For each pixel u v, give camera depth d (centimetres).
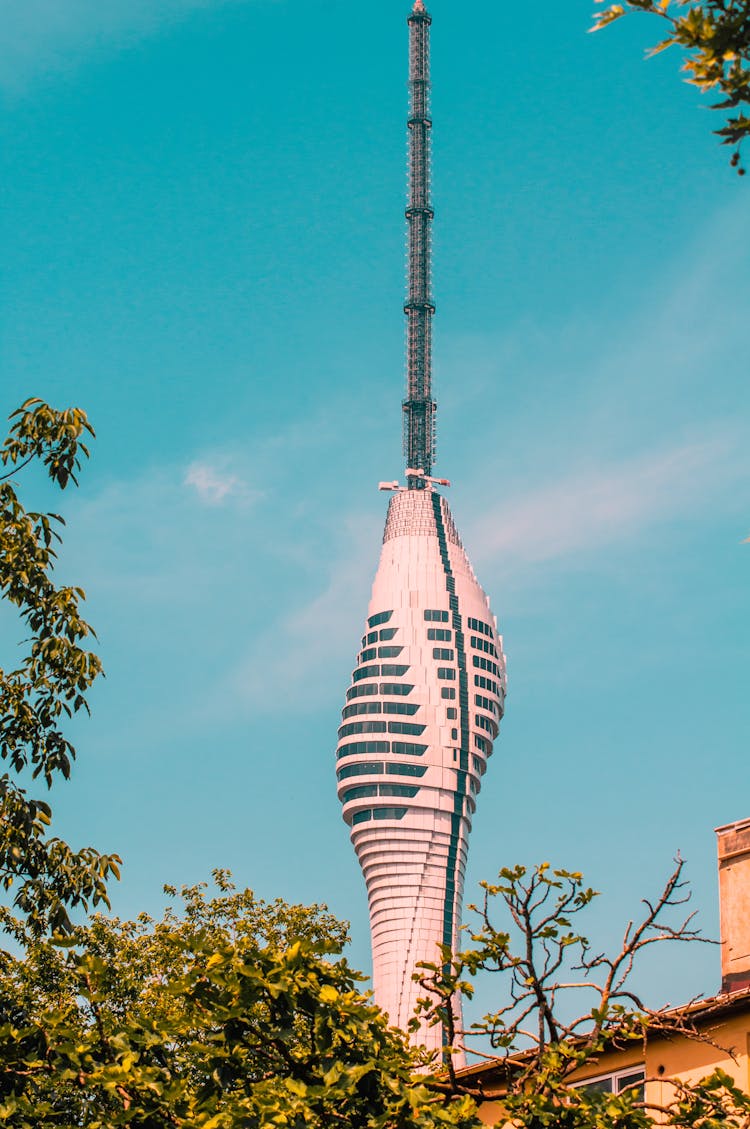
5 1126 2477
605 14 1634
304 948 2480
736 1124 2448
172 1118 2475
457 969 2620
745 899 3344
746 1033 3003
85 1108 2525
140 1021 2561
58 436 3381
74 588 3353
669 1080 2544
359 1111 2411
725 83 1608
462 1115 2420
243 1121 2300
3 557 3322
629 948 2538
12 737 3294
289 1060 2444
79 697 3325
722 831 3469
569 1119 2431
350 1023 2420
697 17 1588
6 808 3172
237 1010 2425
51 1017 2584
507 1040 2622
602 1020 2519
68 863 3225
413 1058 2634
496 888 2584
